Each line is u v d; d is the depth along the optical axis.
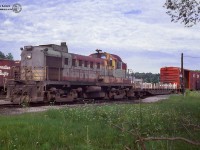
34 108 20.45
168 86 51.62
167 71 56.53
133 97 38.75
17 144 8.91
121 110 16.39
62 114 14.88
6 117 13.84
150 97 41.88
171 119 13.70
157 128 12.20
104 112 15.49
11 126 10.98
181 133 11.15
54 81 24.80
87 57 29.89
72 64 27.67
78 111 15.41
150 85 44.19
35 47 25.19
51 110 16.38
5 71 33.03
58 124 12.16
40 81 23.80
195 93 44.56
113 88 33.34
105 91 32.66
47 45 26.31
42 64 24.58
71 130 11.24
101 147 9.52
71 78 27.36
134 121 12.44
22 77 25.33
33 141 9.43
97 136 10.62
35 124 11.59
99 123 13.09
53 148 9.04
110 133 10.90
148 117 13.73
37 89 23.62
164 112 16.19
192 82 60.19
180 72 55.81
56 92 24.91
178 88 54.84
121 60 36.25
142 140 4.93
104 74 32.25
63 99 25.64
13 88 23.78
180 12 17.23
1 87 33.19
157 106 20.88
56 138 9.91
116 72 34.41
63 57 26.56
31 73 24.88
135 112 15.08
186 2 17.05
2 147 8.54
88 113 15.30
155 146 8.73
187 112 17.11
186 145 8.84
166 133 11.52
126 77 36.72
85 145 9.23
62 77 26.30
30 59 25.16
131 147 9.07
